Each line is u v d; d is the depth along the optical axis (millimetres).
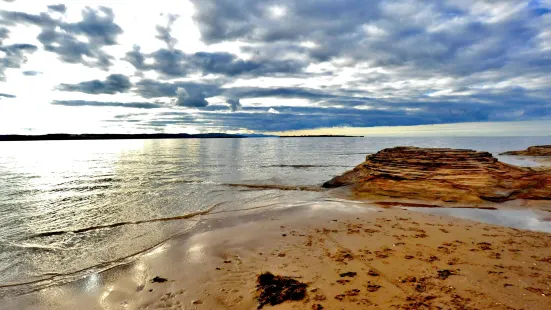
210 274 6371
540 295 5043
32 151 75312
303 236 8750
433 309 4664
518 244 7758
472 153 18453
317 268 6398
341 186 18016
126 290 5859
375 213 11570
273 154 59281
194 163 38625
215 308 5062
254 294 5430
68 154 62125
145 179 23328
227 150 78812
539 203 12844
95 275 6590
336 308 4789
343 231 9148
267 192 17188
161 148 94750
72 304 5441
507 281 5582
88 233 9703
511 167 16766
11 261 7496
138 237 9211
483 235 8594
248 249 7789
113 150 80938
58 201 15211
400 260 6719
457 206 12852
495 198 13523
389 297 5086
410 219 10609
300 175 25266
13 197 16422
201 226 10266
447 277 5789
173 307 5160
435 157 18500
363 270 6215
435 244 7797
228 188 18703
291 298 5168
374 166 18812
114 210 13047
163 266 6902
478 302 4840
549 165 30484
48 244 8734
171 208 13336
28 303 5516
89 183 21500
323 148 87438
